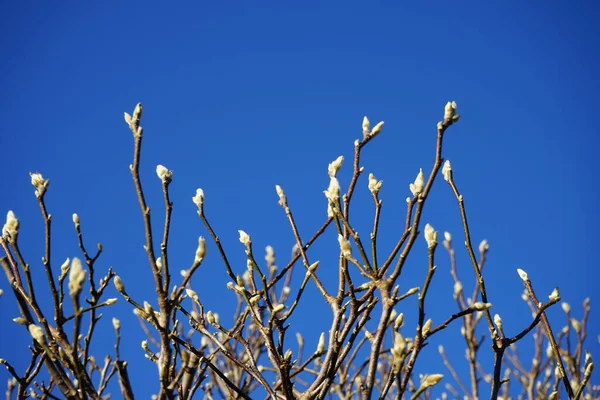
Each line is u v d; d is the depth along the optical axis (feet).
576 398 12.03
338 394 16.17
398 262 10.84
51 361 11.15
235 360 12.50
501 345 11.66
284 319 12.42
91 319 11.66
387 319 10.73
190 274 11.96
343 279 12.16
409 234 11.12
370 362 10.77
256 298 12.90
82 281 9.02
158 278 11.48
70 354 11.37
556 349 12.17
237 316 19.61
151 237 11.46
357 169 12.20
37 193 11.99
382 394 11.09
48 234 11.82
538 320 11.95
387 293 10.84
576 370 17.15
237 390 11.87
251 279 13.46
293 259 12.91
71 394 10.80
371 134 12.28
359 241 11.19
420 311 10.71
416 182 11.13
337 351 11.57
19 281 12.14
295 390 12.70
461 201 11.95
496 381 11.62
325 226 13.00
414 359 10.78
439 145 10.61
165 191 11.59
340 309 11.79
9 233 11.85
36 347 11.68
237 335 12.93
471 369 18.19
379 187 11.78
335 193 11.51
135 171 11.41
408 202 11.27
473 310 11.19
